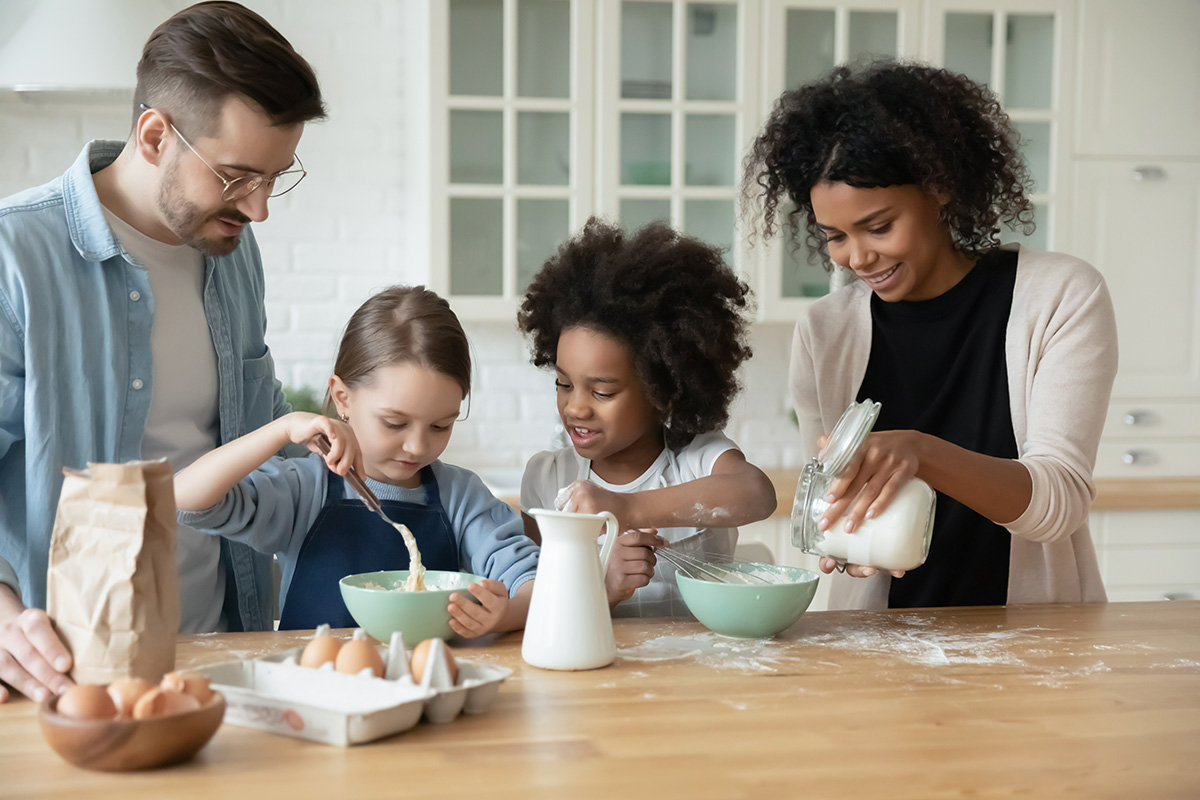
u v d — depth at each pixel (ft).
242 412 4.99
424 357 4.30
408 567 4.49
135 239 4.42
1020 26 9.76
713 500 4.40
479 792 2.34
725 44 9.50
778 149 4.76
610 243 4.92
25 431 4.12
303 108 4.02
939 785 2.42
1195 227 10.08
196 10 4.02
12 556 4.25
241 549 4.86
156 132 4.03
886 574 5.21
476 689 2.86
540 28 9.27
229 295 4.90
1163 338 10.12
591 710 2.95
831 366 5.24
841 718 2.89
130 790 2.34
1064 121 9.81
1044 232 9.94
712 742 2.69
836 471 3.82
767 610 3.73
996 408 4.88
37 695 2.85
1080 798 2.36
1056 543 4.89
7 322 4.04
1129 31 9.82
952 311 4.96
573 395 4.67
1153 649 3.71
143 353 4.38
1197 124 9.98
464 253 9.34
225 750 2.60
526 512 4.87
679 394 4.68
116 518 2.86
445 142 9.15
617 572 4.20
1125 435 10.13
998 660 3.53
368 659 2.89
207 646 3.62
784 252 9.66
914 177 4.37
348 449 3.91
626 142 9.46
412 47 9.84
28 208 4.16
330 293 10.18
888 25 9.60
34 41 5.97
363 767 2.49
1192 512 9.16
